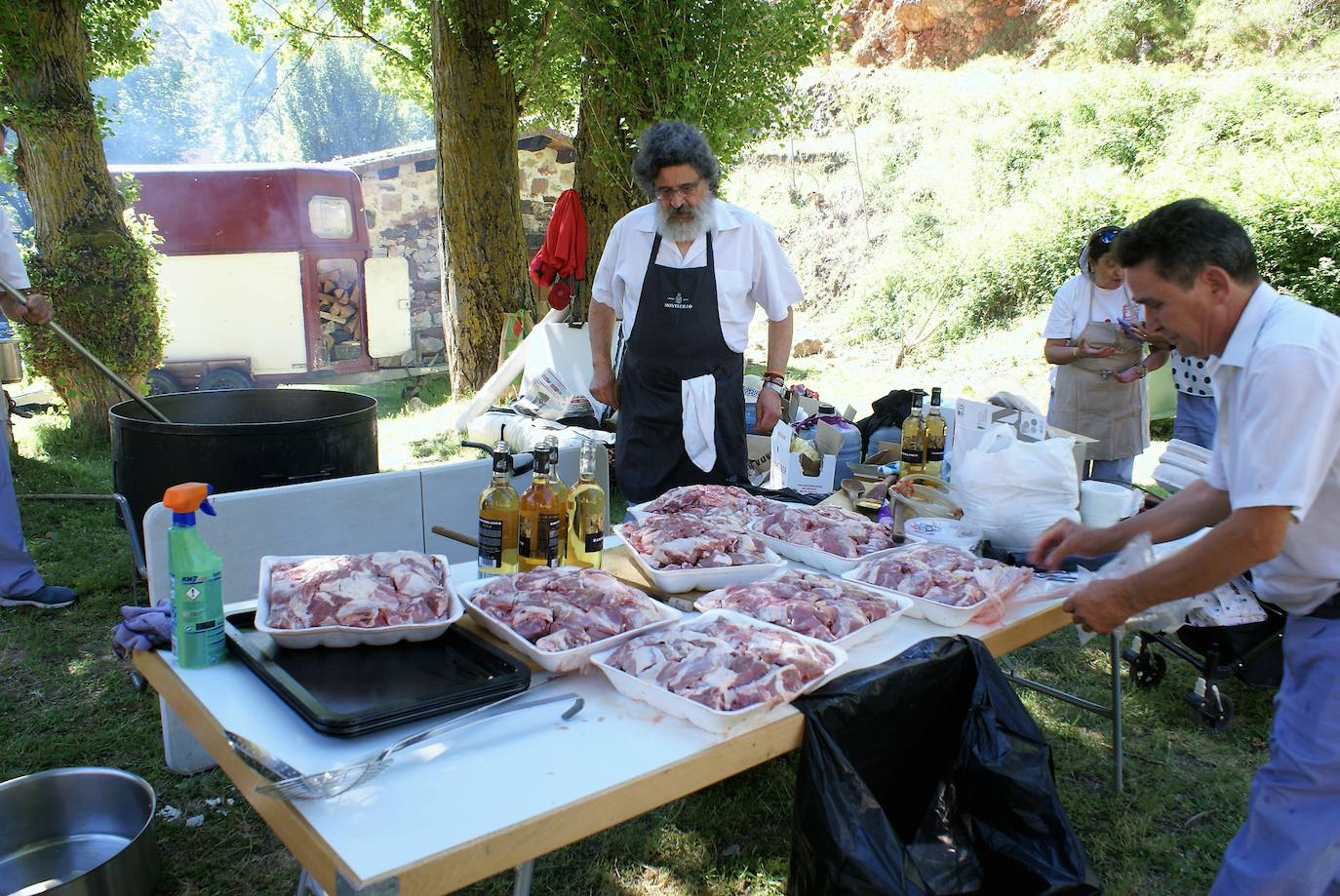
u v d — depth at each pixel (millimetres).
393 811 1396
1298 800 1913
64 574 4707
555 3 6816
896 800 2084
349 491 3199
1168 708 3680
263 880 2580
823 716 1808
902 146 15820
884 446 3674
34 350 7121
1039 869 1951
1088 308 4523
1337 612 1888
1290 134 11422
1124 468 4711
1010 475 2584
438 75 8383
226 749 1578
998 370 10383
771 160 17062
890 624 2160
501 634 1908
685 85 6055
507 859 1372
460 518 3508
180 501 1771
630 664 1787
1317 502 1799
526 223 12211
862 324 12883
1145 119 12961
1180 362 4578
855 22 20000
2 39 6613
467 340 8766
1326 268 8570
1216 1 15266
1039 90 15070
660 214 3432
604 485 4230
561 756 1570
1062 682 3879
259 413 4406
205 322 9992
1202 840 2867
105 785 2574
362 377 11211
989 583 2242
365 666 1801
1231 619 3158
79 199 7105
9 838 2475
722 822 2895
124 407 3984
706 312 3521
